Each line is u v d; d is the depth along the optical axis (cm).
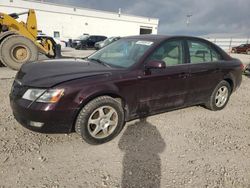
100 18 4181
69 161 287
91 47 2741
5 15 914
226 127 419
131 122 409
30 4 3409
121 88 336
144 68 361
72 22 3866
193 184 259
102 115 327
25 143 319
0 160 278
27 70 343
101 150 317
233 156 322
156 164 291
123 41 441
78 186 245
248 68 970
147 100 373
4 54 843
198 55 447
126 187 248
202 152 327
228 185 262
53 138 338
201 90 451
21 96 300
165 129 391
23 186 239
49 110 287
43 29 3597
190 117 454
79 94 300
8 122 379
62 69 335
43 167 272
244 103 582
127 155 307
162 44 393
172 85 397
